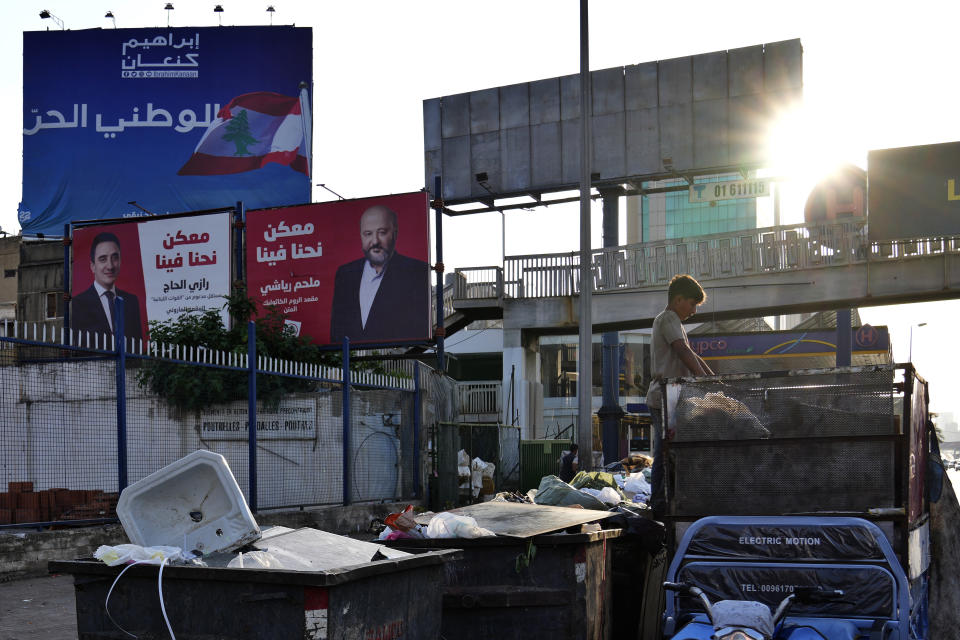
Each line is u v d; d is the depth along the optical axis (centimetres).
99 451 1051
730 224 7912
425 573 421
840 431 517
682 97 2892
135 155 3183
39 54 3234
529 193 3045
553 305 2775
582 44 1686
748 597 487
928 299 2514
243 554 399
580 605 532
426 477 1678
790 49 2805
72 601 797
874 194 2552
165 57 3209
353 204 2089
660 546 650
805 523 493
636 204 7906
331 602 354
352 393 1502
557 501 738
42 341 979
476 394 3503
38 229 3181
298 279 2092
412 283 2039
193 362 1177
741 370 3950
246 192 3147
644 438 4959
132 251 2192
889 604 466
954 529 616
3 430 961
